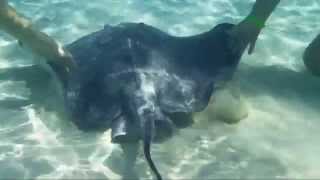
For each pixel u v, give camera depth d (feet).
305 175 12.48
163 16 20.68
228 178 12.38
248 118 14.73
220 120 14.49
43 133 13.98
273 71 17.29
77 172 12.53
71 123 14.38
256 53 18.37
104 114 13.52
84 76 14.38
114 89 13.73
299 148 13.50
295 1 22.20
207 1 22.00
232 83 16.38
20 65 17.19
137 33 15.21
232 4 21.80
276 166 12.80
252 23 15.30
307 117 14.88
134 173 12.50
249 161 12.98
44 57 14.74
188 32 19.43
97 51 15.01
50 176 12.39
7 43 18.51
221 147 13.47
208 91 14.42
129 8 21.30
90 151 13.29
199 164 12.84
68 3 21.61
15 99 15.39
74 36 19.15
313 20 20.75
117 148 13.38
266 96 15.88
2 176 12.36
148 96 13.24
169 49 15.03
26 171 12.55
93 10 21.07
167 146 13.46
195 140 13.71
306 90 16.33
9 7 13.42
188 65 14.85
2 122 14.39
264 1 14.90
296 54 18.39
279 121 14.64
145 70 14.03
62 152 13.25
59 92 15.71
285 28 20.07
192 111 13.91
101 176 12.40
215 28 15.99
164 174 12.45
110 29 15.85
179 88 14.07
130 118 13.01
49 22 20.12
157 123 13.12
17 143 13.56
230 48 15.62
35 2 21.72
